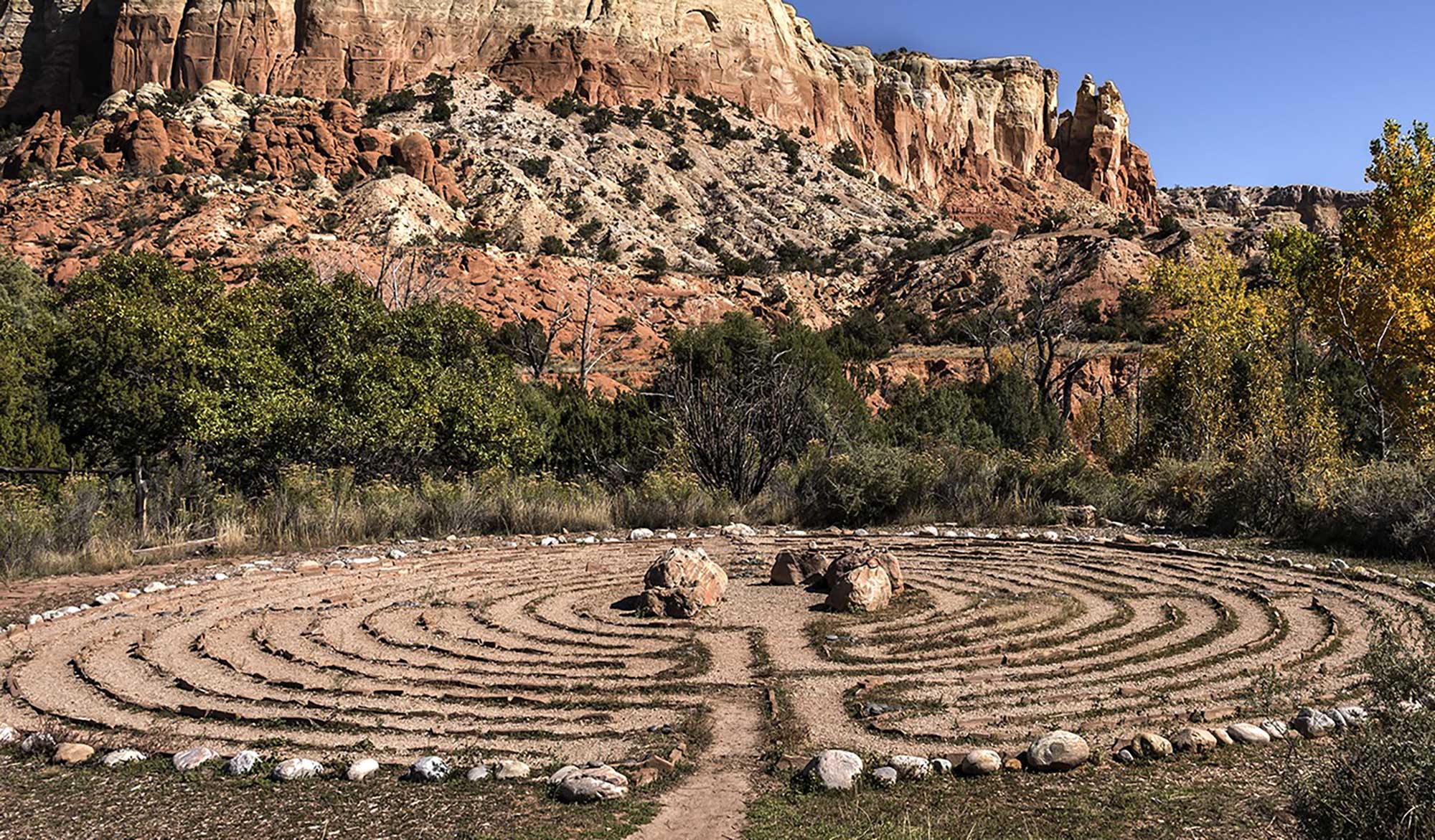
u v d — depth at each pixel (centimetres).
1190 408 2045
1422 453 1578
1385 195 2175
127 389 1908
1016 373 3105
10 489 1500
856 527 1662
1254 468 1516
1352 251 2239
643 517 1712
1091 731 615
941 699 698
